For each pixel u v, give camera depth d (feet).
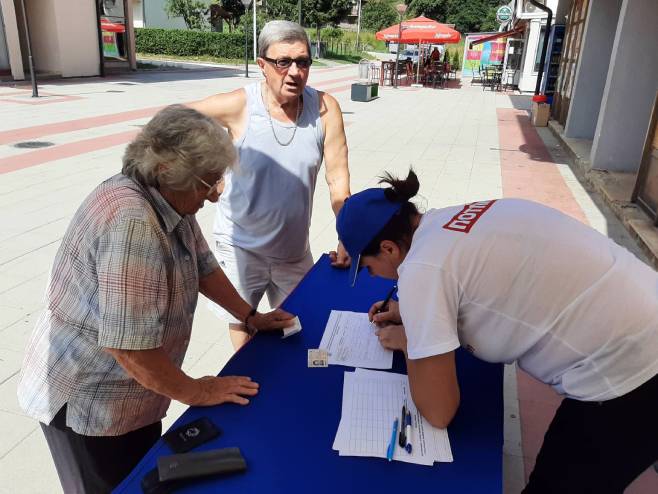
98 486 5.08
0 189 18.88
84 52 59.16
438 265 4.11
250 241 7.87
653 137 17.51
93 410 4.67
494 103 52.75
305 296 6.83
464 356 5.61
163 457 3.99
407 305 4.18
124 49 68.69
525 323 4.25
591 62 29.66
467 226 4.27
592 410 4.76
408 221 4.57
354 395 4.89
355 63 117.80
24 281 12.17
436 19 184.65
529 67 63.72
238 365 5.33
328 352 5.60
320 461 4.14
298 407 4.76
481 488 3.93
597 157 23.18
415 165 24.85
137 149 4.18
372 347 5.71
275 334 5.92
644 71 21.61
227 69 81.82
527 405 8.81
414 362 4.32
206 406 4.71
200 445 4.26
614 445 4.67
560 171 24.77
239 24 119.03
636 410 4.50
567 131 31.19
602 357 4.29
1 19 50.57
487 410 4.80
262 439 4.35
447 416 4.39
